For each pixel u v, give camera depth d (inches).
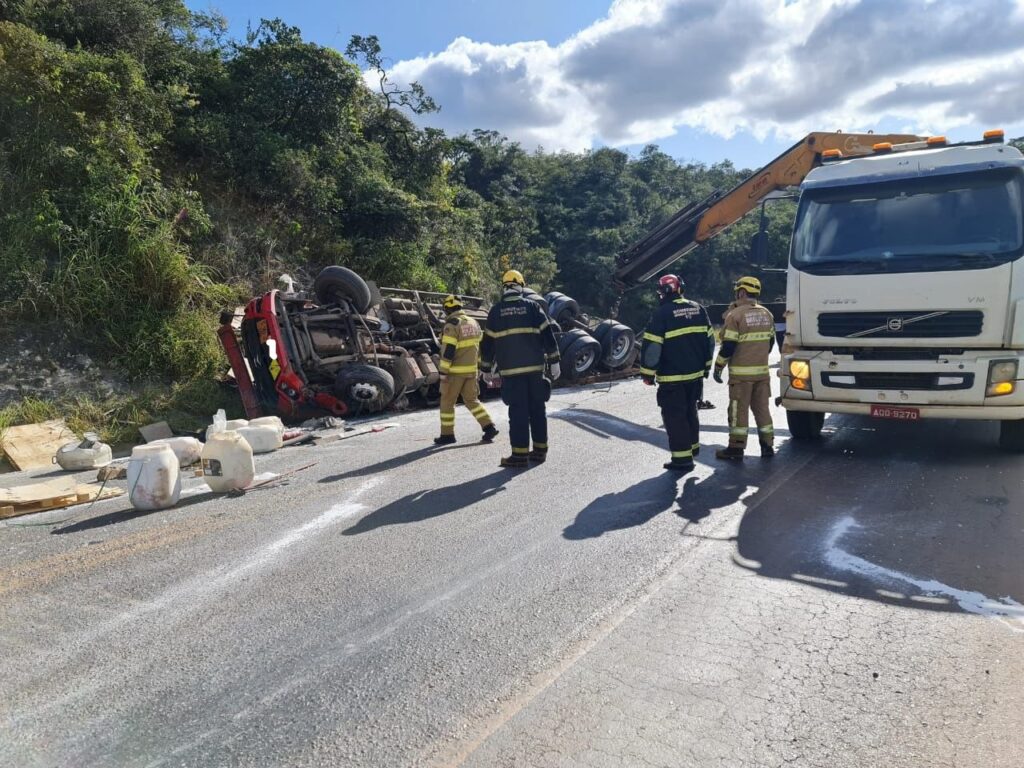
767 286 764.6
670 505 223.9
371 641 141.4
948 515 206.2
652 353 261.0
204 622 151.5
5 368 380.8
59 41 526.9
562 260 1777.8
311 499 241.6
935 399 260.7
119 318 429.1
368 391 400.8
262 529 211.0
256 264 586.2
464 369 325.4
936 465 262.5
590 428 358.9
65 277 416.8
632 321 1784.0
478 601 158.4
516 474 269.0
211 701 122.0
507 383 278.4
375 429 373.4
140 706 121.0
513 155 1934.1
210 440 252.8
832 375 277.4
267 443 323.3
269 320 394.6
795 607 151.3
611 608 152.9
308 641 142.1
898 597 154.6
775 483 246.1
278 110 676.1
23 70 458.0
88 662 135.9
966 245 256.7
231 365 419.8
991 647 132.9
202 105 649.0
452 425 329.1
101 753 108.6
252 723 115.3
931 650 132.3
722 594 158.7
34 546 201.5
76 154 449.4
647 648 135.9
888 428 335.0
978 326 252.1
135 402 395.2
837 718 112.5
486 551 188.5
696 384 266.8
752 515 211.9
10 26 459.8
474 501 234.4
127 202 455.2
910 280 260.1
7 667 135.0
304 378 398.9
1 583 175.0
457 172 1637.6
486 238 1123.3
